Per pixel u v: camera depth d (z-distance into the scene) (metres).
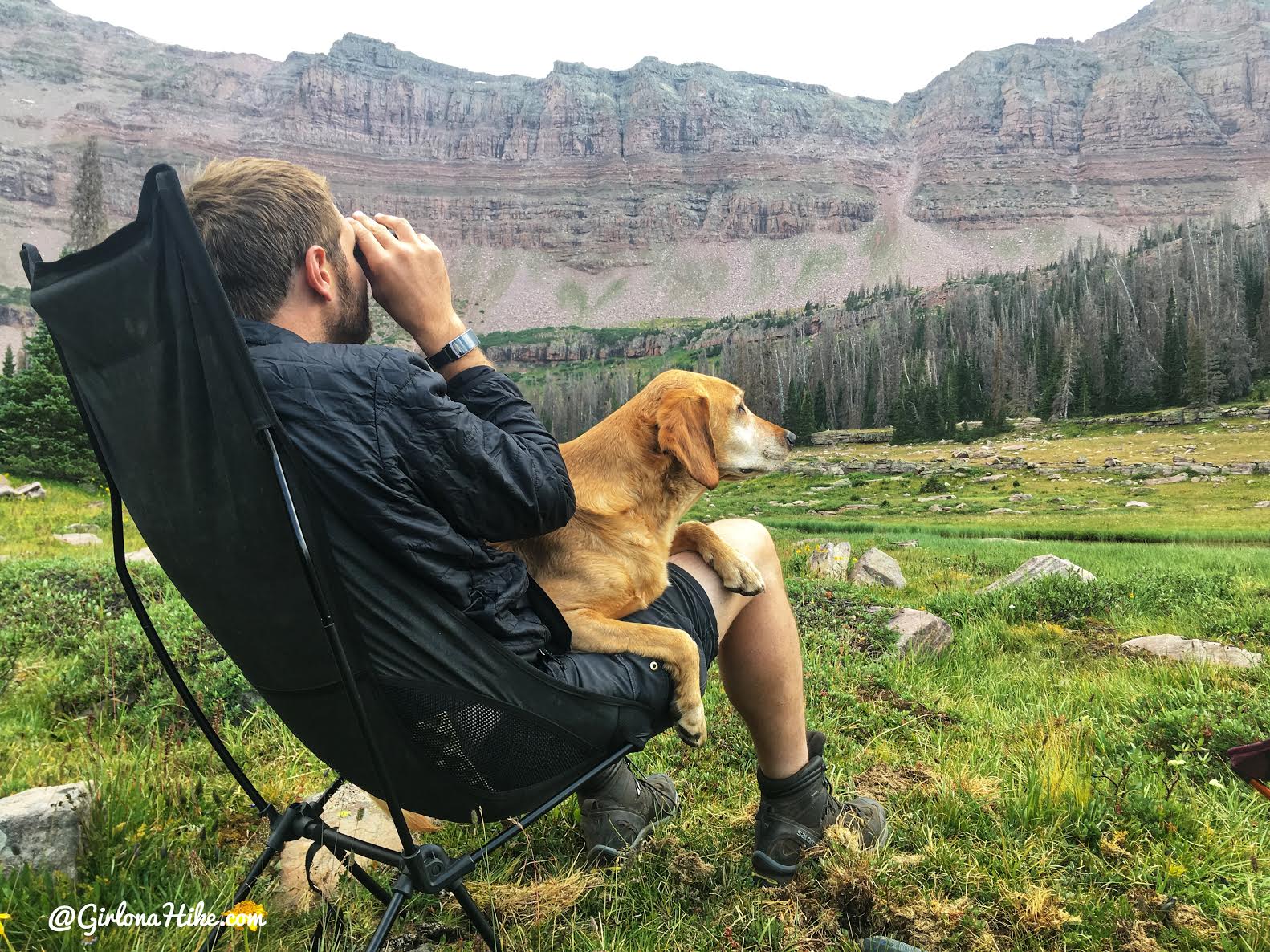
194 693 4.28
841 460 101.50
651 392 2.53
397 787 1.76
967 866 2.71
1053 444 94.69
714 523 2.52
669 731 4.00
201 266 1.29
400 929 2.25
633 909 2.38
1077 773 3.45
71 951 1.92
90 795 2.54
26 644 5.77
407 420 1.51
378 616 1.53
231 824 2.74
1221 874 2.78
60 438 30.38
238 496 1.40
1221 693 4.83
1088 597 9.60
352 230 1.77
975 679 6.47
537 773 1.78
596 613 2.07
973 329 143.38
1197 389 99.94
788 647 2.45
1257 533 39.31
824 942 2.28
